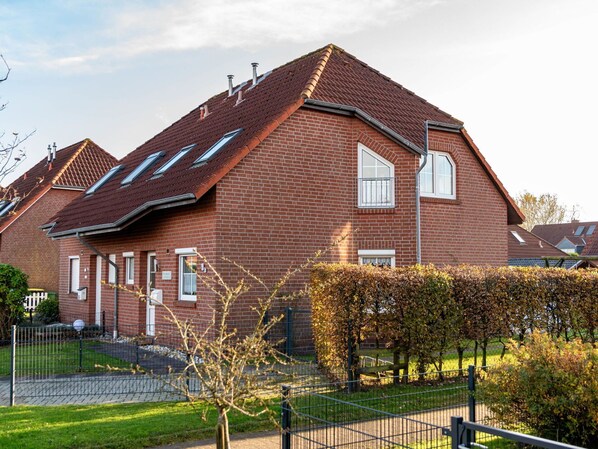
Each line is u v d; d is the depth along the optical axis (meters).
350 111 16.52
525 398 7.57
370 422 8.28
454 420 4.84
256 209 14.98
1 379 12.38
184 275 16.06
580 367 7.41
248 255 14.80
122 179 21.00
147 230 17.64
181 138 20.59
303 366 12.57
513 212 19.80
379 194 16.56
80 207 21.59
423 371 11.47
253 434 8.62
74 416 9.34
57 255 28.66
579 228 65.25
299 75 18.12
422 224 17.17
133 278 18.64
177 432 8.55
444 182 18.31
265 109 16.83
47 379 12.11
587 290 13.04
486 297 12.05
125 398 10.60
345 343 11.23
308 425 7.15
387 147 16.59
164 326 16.39
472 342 12.41
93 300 21.31
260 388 7.01
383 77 19.70
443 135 18.20
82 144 31.69
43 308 23.67
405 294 11.27
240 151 14.61
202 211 14.98
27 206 27.75
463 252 18.09
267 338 14.71
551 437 7.58
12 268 19.69
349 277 11.15
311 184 15.86
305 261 15.55
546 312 12.63
